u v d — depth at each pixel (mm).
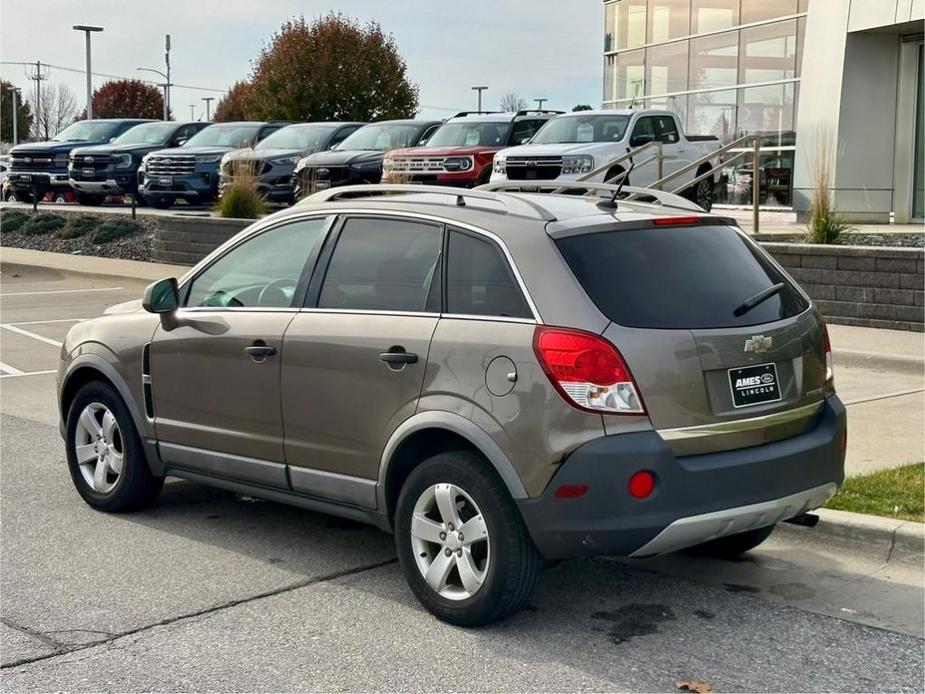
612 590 5723
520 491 4855
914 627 5246
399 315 5441
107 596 5621
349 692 4539
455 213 5461
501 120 20891
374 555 6281
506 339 4973
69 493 7516
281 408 5863
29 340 14297
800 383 5332
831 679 4684
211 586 5770
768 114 23172
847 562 6117
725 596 5641
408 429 5238
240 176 21484
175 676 4688
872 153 21016
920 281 12039
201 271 6574
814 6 21391
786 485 5117
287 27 41844
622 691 4555
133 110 86750
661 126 19156
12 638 5090
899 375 10633
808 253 12883
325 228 5988
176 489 7652
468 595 5109
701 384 4930
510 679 4656
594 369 4758
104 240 23656
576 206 5492
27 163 29391
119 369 6773
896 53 20891
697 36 24969
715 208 24516
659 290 5055
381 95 41250
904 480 6953
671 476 4770
